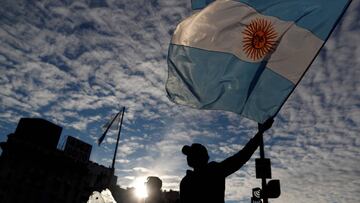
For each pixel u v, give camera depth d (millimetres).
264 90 4129
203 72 4289
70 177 54188
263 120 4008
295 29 4277
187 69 4336
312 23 4246
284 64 4172
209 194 3264
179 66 4363
